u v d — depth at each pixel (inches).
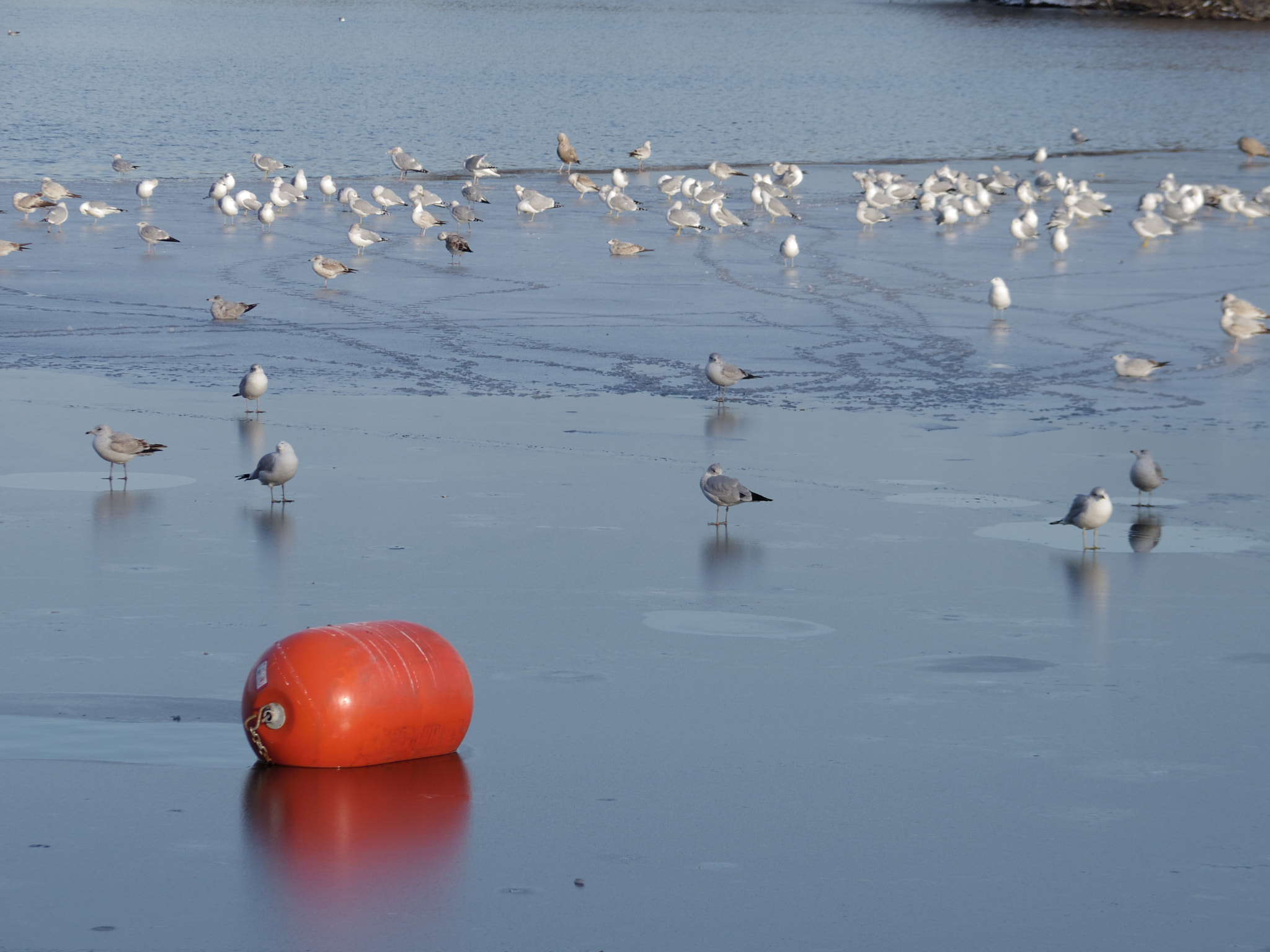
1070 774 399.2
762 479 727.7
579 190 1982.0
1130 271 1448.1
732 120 2891.2
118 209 1631.4
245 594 538.0
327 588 546.3
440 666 408.5
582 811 375.6
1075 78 3752.5
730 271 1419.8
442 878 339.6
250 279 1315.2
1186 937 316.8
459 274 1373.0
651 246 1573.6
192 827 362.3
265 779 392.5
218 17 5024.6
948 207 1754.4
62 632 494.6
